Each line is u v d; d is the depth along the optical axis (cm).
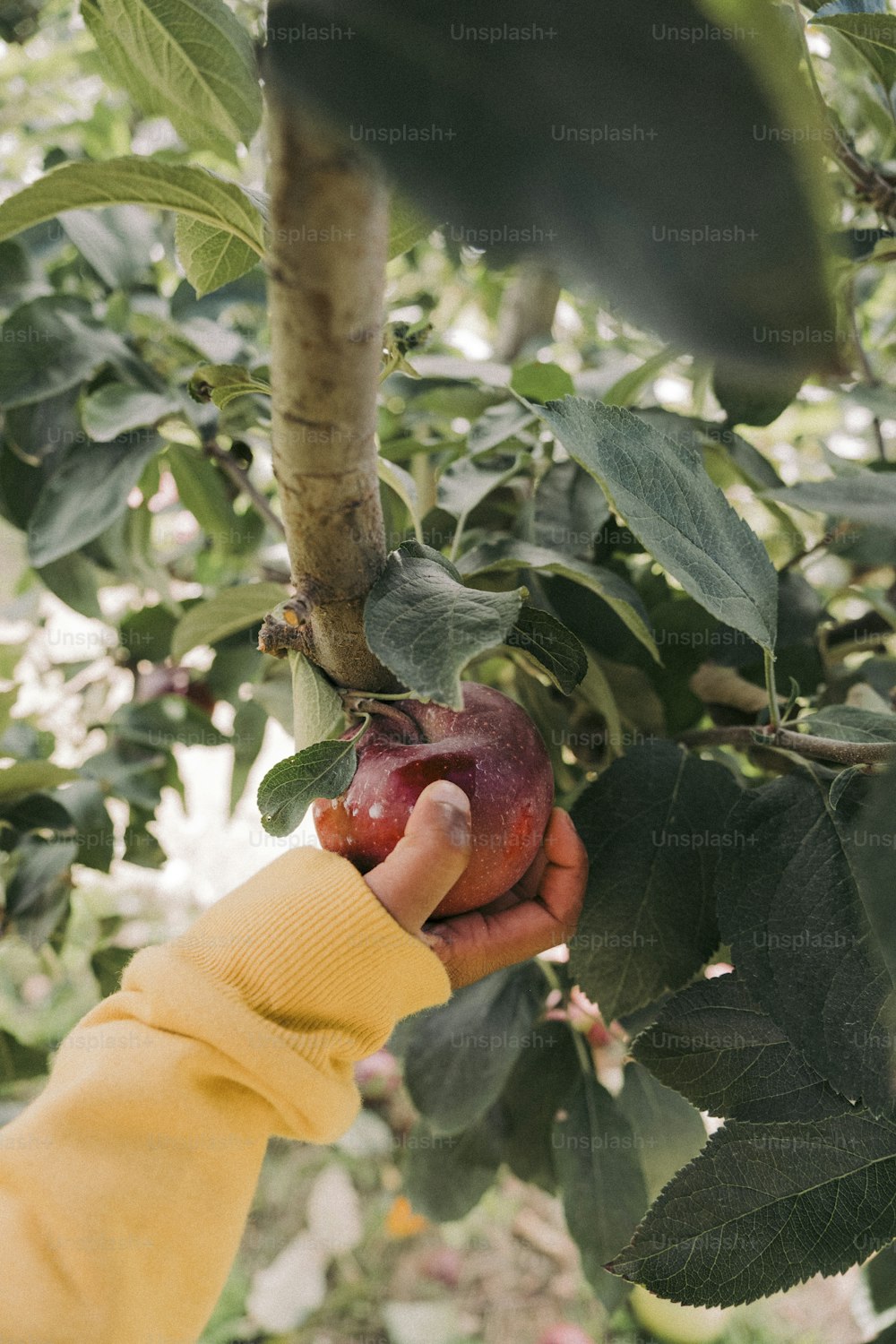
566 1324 216
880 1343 78
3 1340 52
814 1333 214
